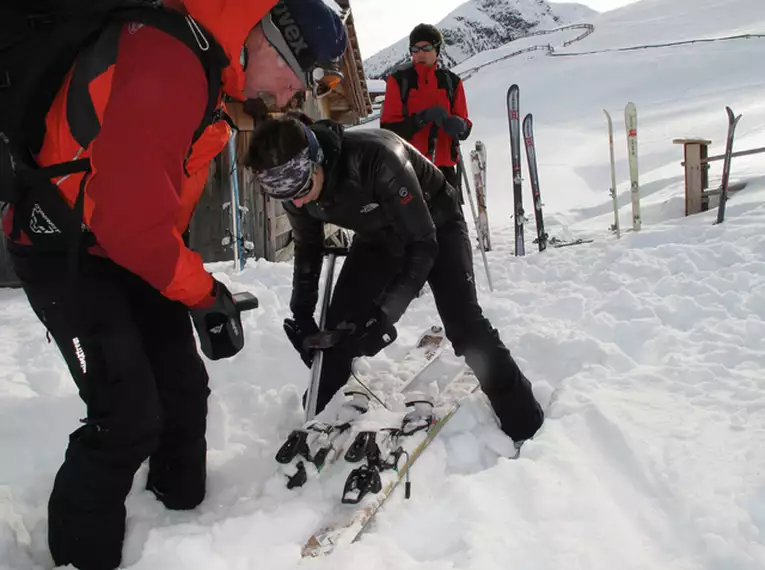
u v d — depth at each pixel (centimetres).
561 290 411
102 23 127
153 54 123
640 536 167
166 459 185
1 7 124
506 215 1077
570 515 175
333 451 214
